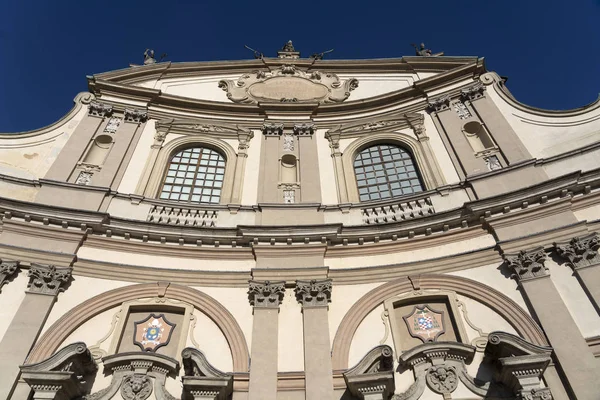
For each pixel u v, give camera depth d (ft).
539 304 33.22
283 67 63.62
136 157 49.55
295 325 35.17
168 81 61.41
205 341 34.71
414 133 52.24
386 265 38.83
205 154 52.65
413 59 60.90
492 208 39.27
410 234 40.32
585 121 45.37
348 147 52.26
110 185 45.03
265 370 32.09
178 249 40.01
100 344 33.86
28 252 36.73
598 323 31.35
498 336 30.55
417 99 56.29
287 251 39.86
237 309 36.45
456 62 58.59
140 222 40.06
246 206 44.32
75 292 36.11
